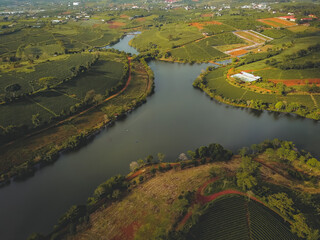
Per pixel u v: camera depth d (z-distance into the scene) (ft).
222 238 309.63
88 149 518.37
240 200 361.30
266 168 428.56
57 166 468.75
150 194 379.96
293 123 593.01
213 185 391.24
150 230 319.47
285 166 434.30
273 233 311.68
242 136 554.87
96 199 373.61
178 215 339.77
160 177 418.10
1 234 336.70
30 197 399.03
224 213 341.41
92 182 429.38
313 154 479.00
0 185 418.72
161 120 630.33
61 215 363.97
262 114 643.86
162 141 542.98
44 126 570.87
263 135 554.46
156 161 474.08
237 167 434.30
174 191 383.65
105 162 479.00
